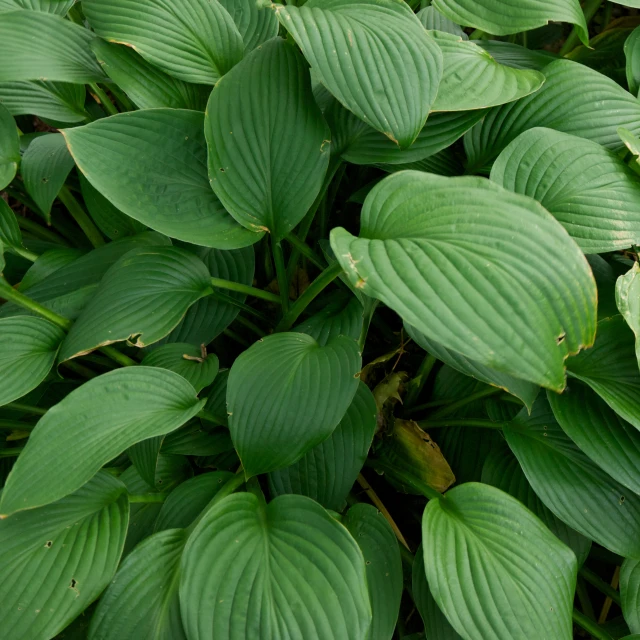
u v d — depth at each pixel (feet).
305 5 2.93
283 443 2.59
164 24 2.97
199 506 2.75
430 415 3.23
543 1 3.05
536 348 2.26
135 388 2.65
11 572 2.46
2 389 2.70
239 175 2.85
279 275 3.05
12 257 3.36
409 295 2.28
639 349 2.61
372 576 2.63
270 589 2.42
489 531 2.61
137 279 2.84
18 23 2.96
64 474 2.49
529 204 2.41
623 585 2.71
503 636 2.44
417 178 2.53
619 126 3.04
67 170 3.14
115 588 2.49
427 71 2.73
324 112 3.11
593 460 2.69
